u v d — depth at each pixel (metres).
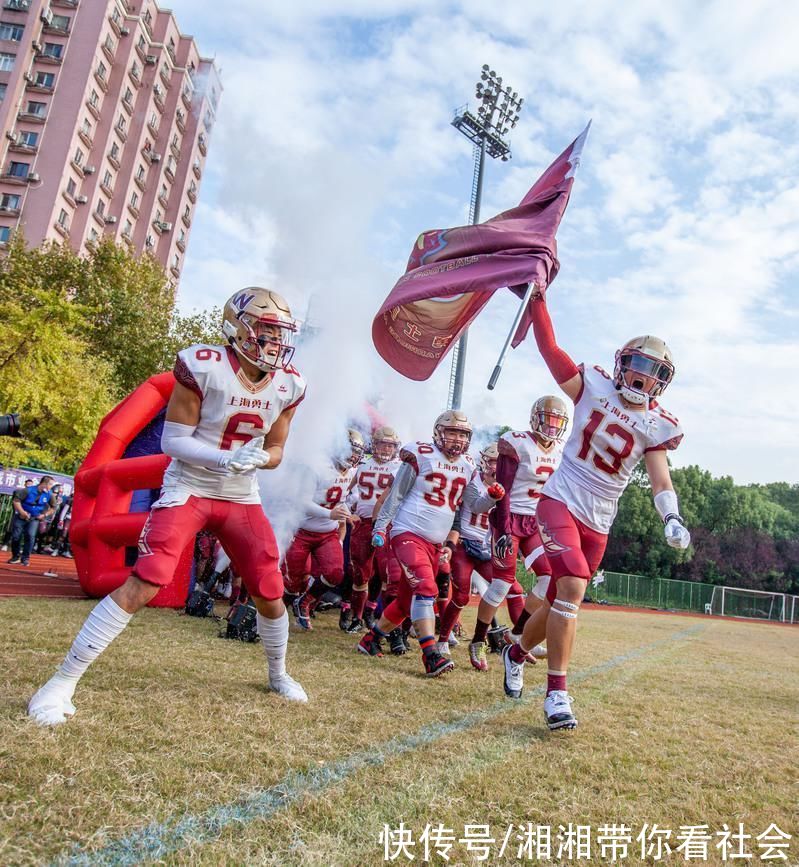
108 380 22.88
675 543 3.78
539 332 4.47
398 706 3.83
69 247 30.12
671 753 3.40
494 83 27.38
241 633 5.44
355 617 7.37
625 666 6.67
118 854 1.86
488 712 3.93
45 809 2.05
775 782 3.08
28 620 4.97
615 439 4.08
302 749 2.84
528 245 4.70
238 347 3.35
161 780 2.35
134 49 43.16
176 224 47.03
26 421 20.30
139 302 27.84
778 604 39.31
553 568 3.97
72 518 7.03
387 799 2.41
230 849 1.94
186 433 3.37
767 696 5.51
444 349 6.00
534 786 2.72
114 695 3.30
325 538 7.20
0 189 38.62
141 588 3.11
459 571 6.53
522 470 5.89
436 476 5.54
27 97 39.72
